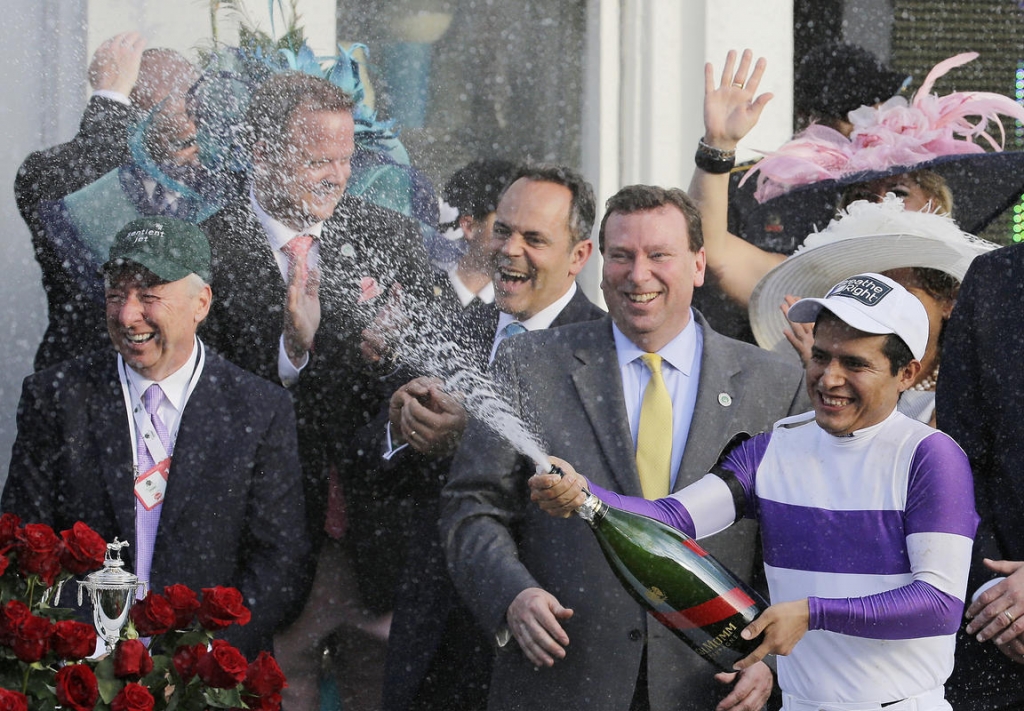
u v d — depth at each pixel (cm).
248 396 1424
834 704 1094
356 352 1522
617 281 1330
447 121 1866
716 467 1155
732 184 1670
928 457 1066
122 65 1709
